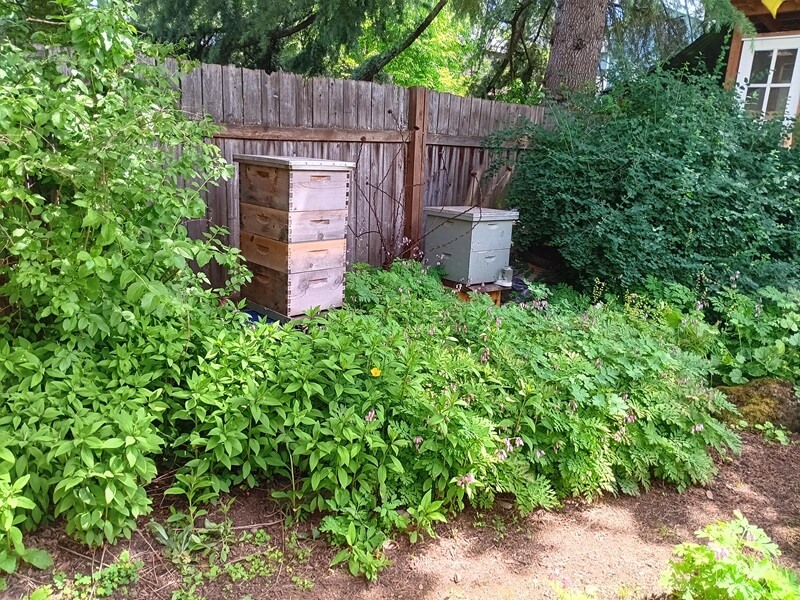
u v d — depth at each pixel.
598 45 8.35
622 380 3.93
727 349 5.33
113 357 3.04
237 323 3.54
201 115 4.59
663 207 6.11
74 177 2.80
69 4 2.99
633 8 9.74
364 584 2.73
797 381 5.00
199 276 3.48
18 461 2.46
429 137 6.35
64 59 3.21
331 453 2.98
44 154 2.73
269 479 3.20
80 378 2.80
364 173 5.86
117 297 3.08
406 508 3.12
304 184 3.95
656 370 3.94
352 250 5.93
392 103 5.97
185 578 2.61
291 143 5.22
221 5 8.27
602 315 4.73
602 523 3.38
